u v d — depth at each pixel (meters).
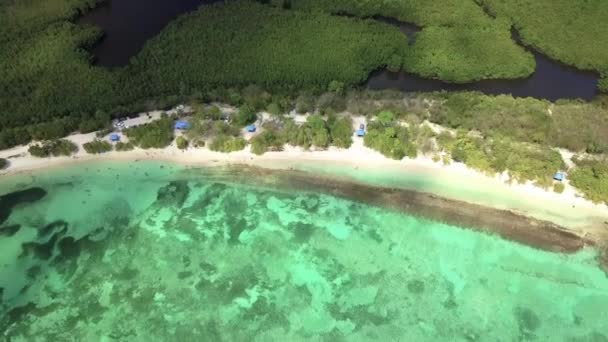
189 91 73.62
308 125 66.56
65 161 64.50
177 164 64.62
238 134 67.19
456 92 76.25
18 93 72.38
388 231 59.94
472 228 59.97
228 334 52.53
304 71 77.56
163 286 55.75
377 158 65.19
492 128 69.12
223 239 59.28
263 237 59.47
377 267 57.44
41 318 53.19
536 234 59.31
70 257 57.56
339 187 63.06
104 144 64.94
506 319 53.88
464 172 63.72
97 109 70.69
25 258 57.28
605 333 52.91
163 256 57.97
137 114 70.06
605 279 56.47
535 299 55.22
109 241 58.91
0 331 52.28
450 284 56.31
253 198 62.50
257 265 57.53
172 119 68.62
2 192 61.75
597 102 75.19
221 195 62.69
